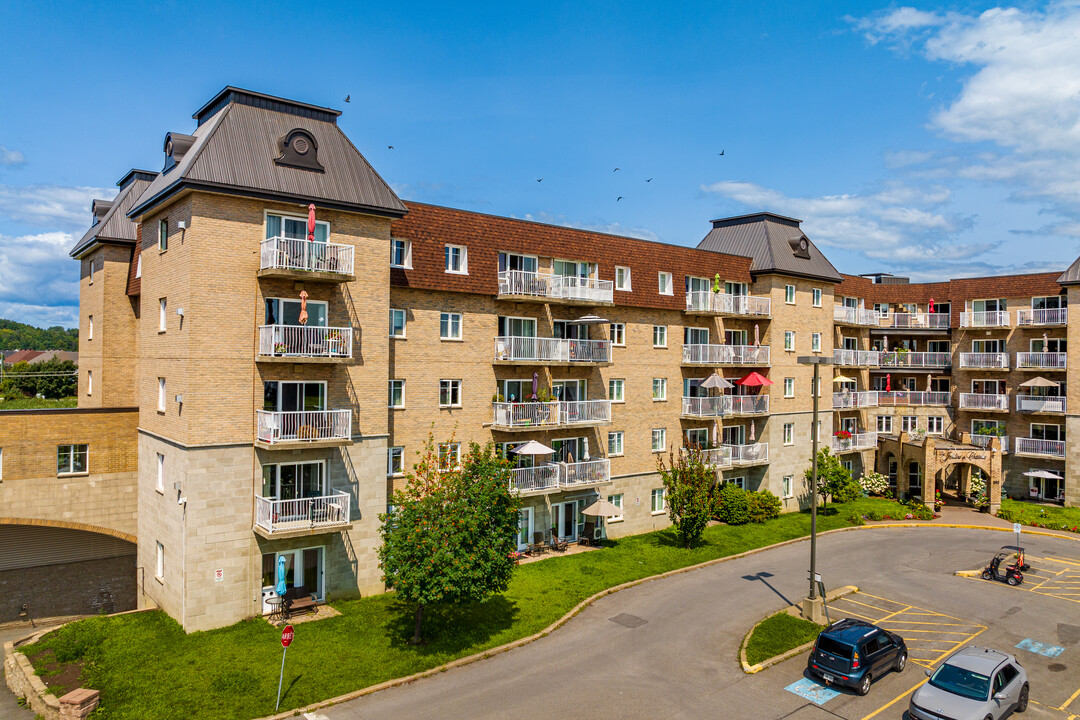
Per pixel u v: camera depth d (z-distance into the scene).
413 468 27.52
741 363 41.91
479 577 22.19
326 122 27.47
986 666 19.58
